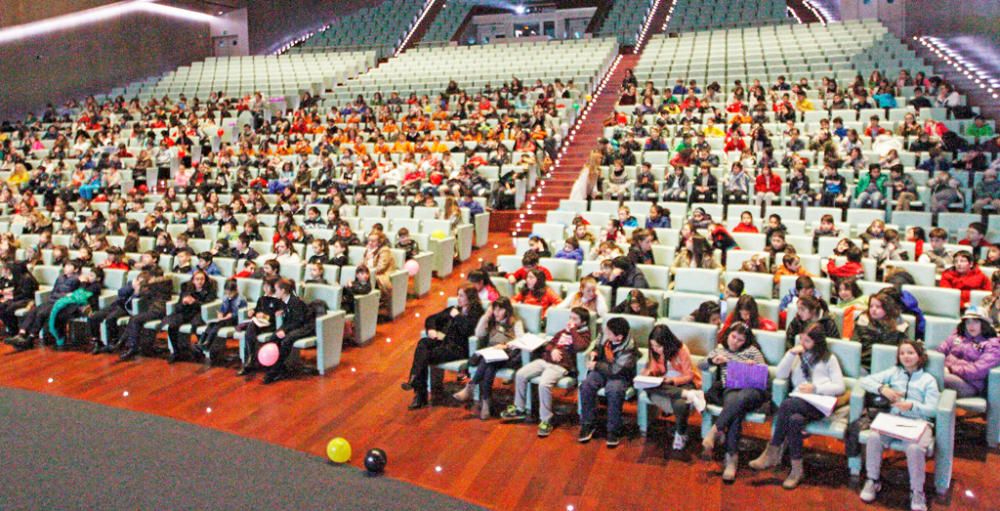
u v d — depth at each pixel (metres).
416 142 16.28
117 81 23.69
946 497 5.12
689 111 15.43
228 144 17.81
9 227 13.41
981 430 6.11
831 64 17.25
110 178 15.87
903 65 16.53
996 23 13.77
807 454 5.87
